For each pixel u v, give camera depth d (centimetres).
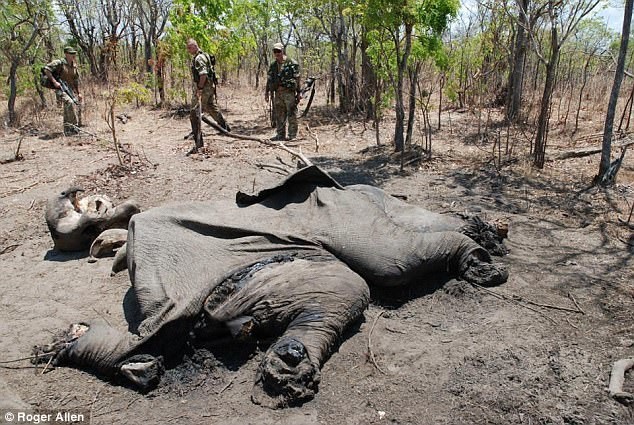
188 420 338
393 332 423
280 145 748
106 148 1016
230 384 369
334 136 1100
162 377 375
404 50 929
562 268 516
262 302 389
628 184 741
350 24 1288
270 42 2002
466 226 533
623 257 535
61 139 1118
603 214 643
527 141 987
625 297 463
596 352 393
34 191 770
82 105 1291
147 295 403
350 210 468
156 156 946
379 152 951
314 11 1352
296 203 492
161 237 437
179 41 1305
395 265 446
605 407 338
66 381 377
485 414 335
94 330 396
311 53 1742
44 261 561
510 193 726
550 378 365
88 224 564
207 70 1024
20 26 1384
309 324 379
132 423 337
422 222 505
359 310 407
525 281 492
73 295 489
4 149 1029
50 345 407
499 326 424
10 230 641
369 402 347
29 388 370
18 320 452
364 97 1236
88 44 2027
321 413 338
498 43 1162
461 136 1055
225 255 436
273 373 347
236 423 332
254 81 2197
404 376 371
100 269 537
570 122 1118
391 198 532
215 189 761
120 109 1437
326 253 445
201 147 968
